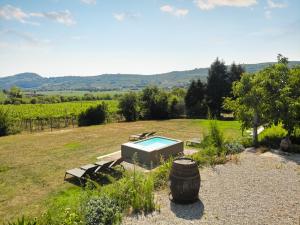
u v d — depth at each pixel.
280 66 14.52
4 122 23.61
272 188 8.87
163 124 27.42
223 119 33.22
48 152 15.93
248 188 8.89
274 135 15.45
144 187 8.07
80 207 7.08
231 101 15.84
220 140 13.34
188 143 17.38
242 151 13.61
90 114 29.38
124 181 8.51
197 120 30.06
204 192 8.65
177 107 34.31
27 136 21.86
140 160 13.59
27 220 6.38
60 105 45.59
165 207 7.73
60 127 27.75
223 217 7.09
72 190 9.95
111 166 11.29
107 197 7.45
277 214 7.18
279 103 13.38
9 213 8.27
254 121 14.66
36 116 30.64
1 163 13.70
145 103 32.97
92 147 17.08
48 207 8.53
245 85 14.84
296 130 14.97
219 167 11.08
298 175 10.05
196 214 7.27
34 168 12.77
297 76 14.12
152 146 14.48
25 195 9.61
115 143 18.20
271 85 14.14
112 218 6.93
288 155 12.80
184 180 7.72
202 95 35.09
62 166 13.03
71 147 17.17
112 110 35.12
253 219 6.95
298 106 13.33
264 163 11.52
